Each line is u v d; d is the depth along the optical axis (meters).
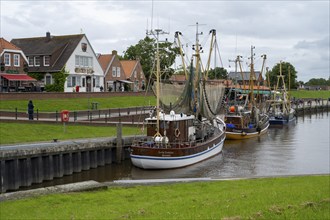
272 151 41.19
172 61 81.50
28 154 26.38
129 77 91.25
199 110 37.53
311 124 73.88
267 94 93.38
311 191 16.56
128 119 49.69
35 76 68.31
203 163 34.09
